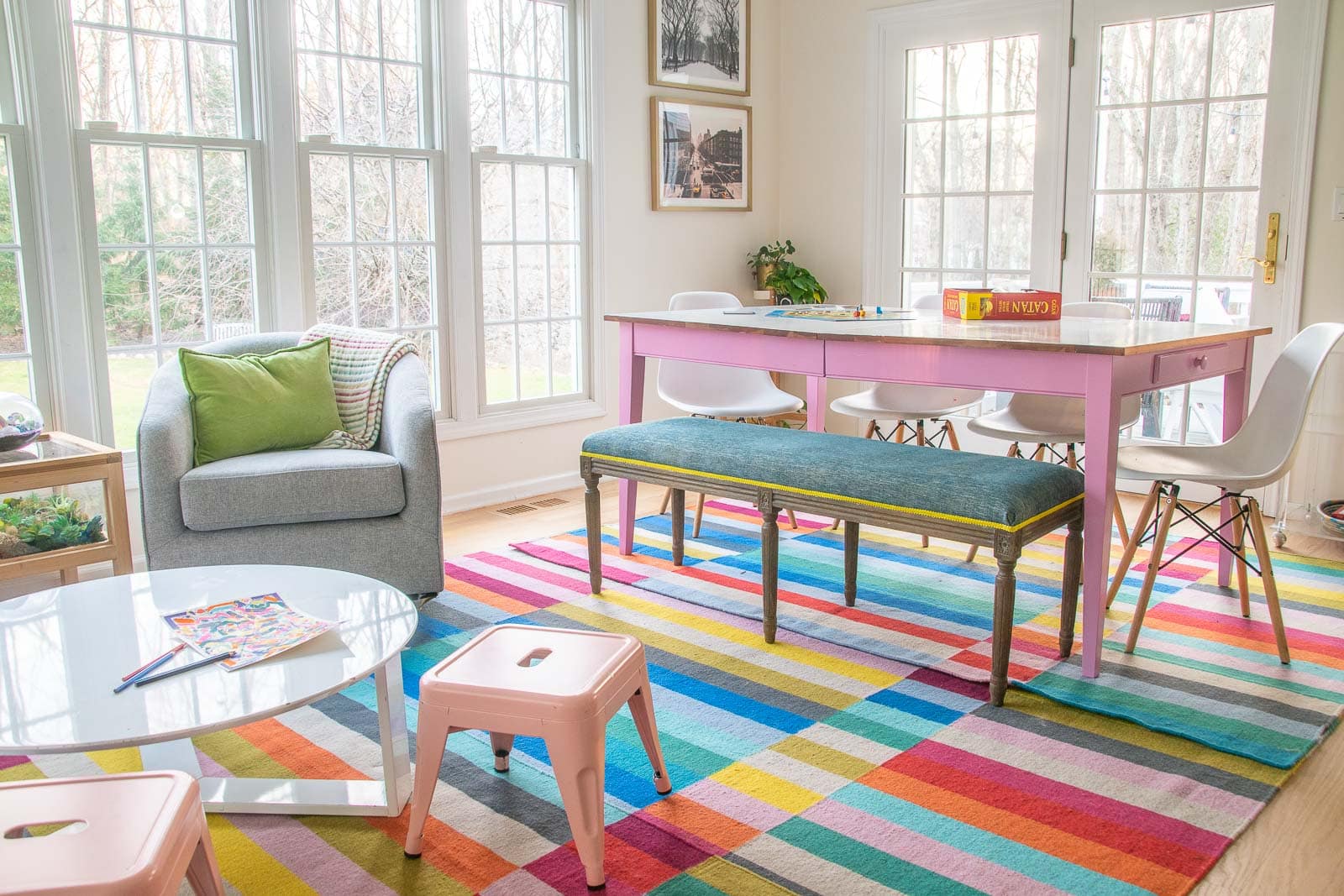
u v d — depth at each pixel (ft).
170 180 11.91
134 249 11.74
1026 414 12.23
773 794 7.06
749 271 18.28
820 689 8.73
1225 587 11.05
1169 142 14.43
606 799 7.00
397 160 13.74
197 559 9.75
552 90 15.39
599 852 5.98
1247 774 7.30
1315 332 9.15
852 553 10.52
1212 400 14.42
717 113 17.25
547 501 15.20
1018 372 8.85
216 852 6.44
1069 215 15.38
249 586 7.36
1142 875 6.14
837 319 11.21
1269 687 8.68
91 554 9.61
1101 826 6.65
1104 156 15.02
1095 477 8.51
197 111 12.07
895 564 12.04
